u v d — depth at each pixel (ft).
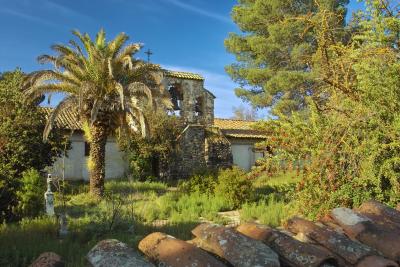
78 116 69.31
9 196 43.11
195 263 5.44
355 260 6.49
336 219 8.01
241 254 5.76
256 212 46.50
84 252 26.76
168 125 93.71
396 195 17.39
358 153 18.38
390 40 18.84
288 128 22.12
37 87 63.36
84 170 90.94
